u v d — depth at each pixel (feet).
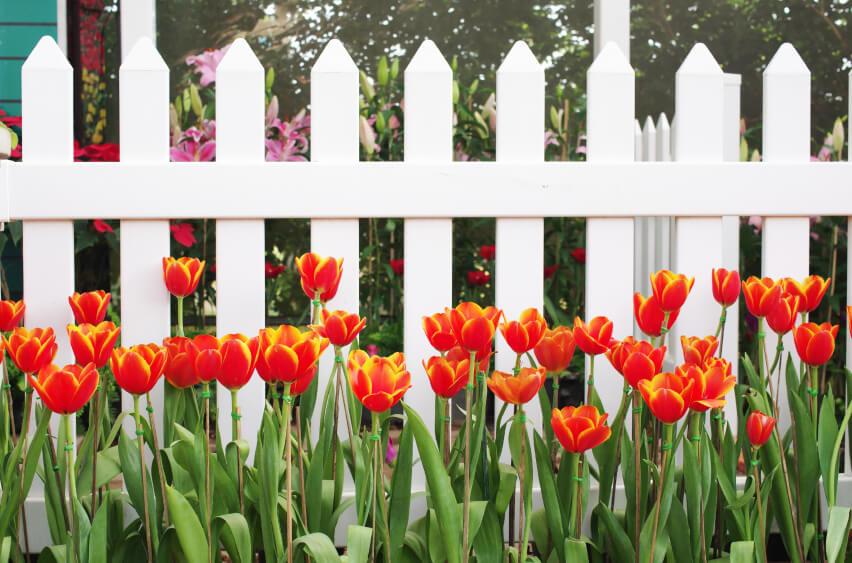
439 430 3.59
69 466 2.86
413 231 4.07
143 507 3.21
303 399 3.63
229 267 4.00
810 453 3.50
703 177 4.13
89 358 3.04
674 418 2.87
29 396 3.15
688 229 4.19
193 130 7.92
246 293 4.00
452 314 2.97
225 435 4.01
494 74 12.71
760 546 3.30
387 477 4.99
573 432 2.88
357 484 3.34
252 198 3.96
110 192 3.90
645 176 4.10
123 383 2.85
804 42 12.84
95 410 3.08
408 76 4.06
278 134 8.62
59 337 3.96
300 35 12.48
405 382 2.91
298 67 12.51
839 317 8.75
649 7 12.82
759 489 3.48
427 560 3.42
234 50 3.99
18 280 9.01
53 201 3.87
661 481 3.03
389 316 9.39
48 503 3.33
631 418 4.17
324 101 4.02
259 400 4.01
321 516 3.37
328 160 4.03
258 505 3.33
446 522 3.00
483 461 3.42
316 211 3.98
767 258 4.25
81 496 3.38
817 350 3.39
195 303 9.07
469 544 3.25
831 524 3.23
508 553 3.36
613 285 4.16
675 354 8.11
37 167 3.86
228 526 3.25
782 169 4.16
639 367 2.95
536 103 4.11
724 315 3.71
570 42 12.75
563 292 9.99
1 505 3.09
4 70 9.42
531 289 4.12
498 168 4.05
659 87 12.87
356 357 3.06
